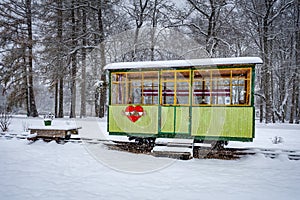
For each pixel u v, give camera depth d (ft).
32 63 67.05
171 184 15.66
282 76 68.69
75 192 14.16
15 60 66.49
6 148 26.55
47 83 61.62
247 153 23.44
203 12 59.31
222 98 23.80
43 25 59.67
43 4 57.21
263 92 60.80
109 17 60.13
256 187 15.20
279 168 19.52
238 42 59.41
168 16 61.46
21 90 68.59
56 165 20.04
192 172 18.25
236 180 16.51
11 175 17.28
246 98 22.85
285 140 31.68
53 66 56.08
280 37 66.23
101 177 17.03
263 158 22.03
